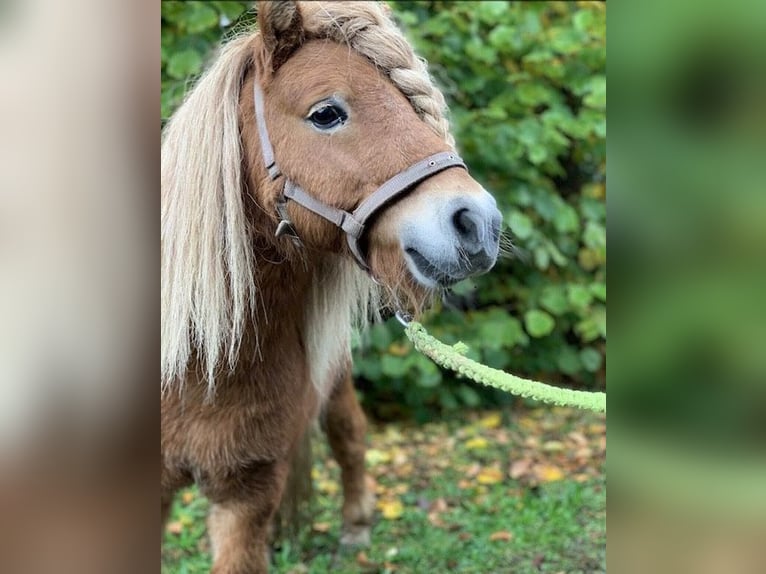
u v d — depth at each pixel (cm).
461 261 116
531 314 354
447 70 338
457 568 220
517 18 347
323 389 193
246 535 158
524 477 295
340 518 264
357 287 162
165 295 134
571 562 221
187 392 142
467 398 371
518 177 349
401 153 120
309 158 126
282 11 125
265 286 146
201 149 135
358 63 126
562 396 97
